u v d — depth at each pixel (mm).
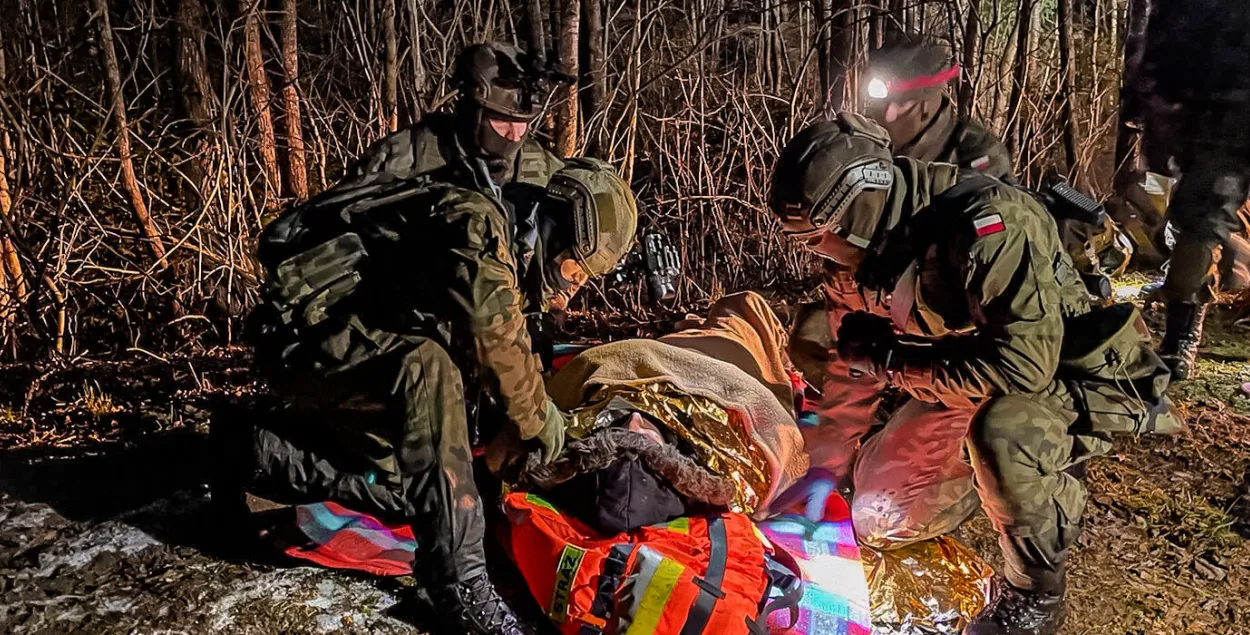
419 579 2643
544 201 2939
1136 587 3203
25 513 3326
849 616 2768
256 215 5410
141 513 3312
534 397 2592
